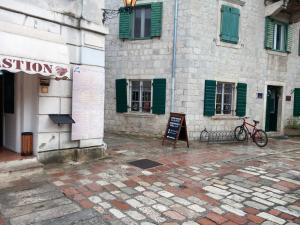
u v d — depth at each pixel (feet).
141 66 37.91
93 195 16.08
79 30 22.38
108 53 40.40
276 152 30.19
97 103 23.79
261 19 41.19
